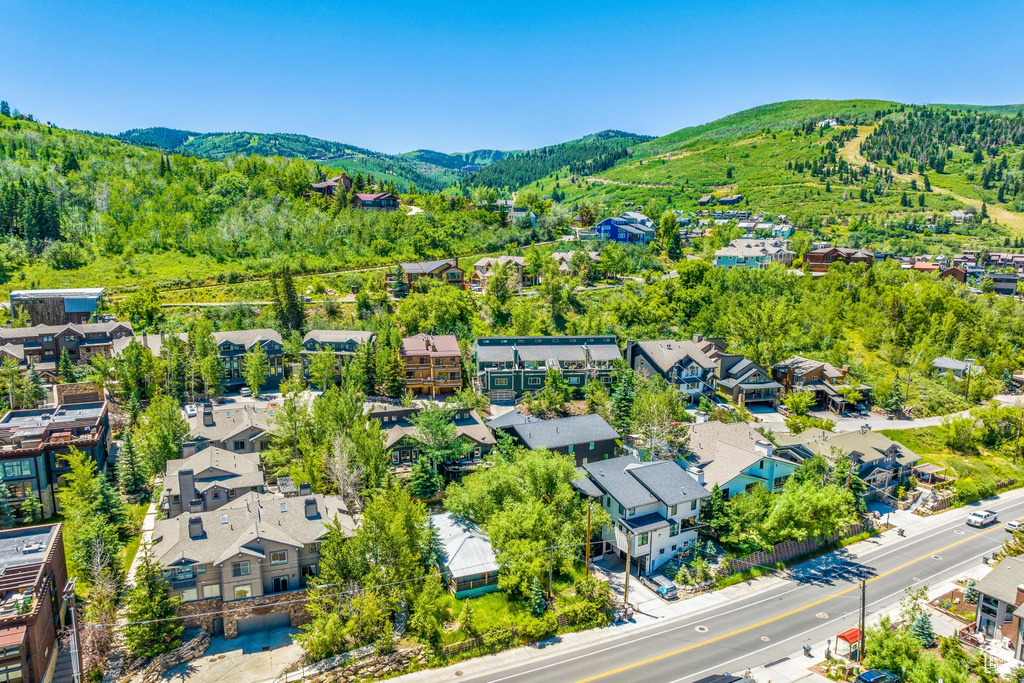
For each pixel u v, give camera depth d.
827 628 53.69
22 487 62.91
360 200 183.75
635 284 142.25
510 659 49.34
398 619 51.88
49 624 45.94
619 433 80.38
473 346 103.88
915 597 52.50
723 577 61.00
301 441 70.25
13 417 72.44
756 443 74.06
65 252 140.38
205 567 49.69
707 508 65.06
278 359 102.56
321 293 131.38
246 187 177.50
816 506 62.50
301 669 46.53
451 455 69.12
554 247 171.00
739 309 129.00
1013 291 176.00
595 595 55.19
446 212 188.62
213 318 115.19
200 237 150.88
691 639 52.06
